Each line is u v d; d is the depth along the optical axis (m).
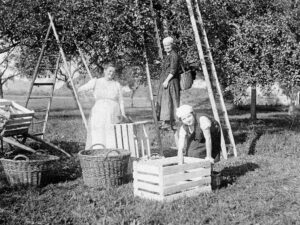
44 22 13.60
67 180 8.13
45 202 6.57
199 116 7.26
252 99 25.25
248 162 10.01
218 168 9.22
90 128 9.65
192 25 11.34
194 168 6.93
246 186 7.54
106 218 5.76
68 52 14.27
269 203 6.46
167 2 11.86
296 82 13.05
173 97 10.21
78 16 12.53
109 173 7.52
